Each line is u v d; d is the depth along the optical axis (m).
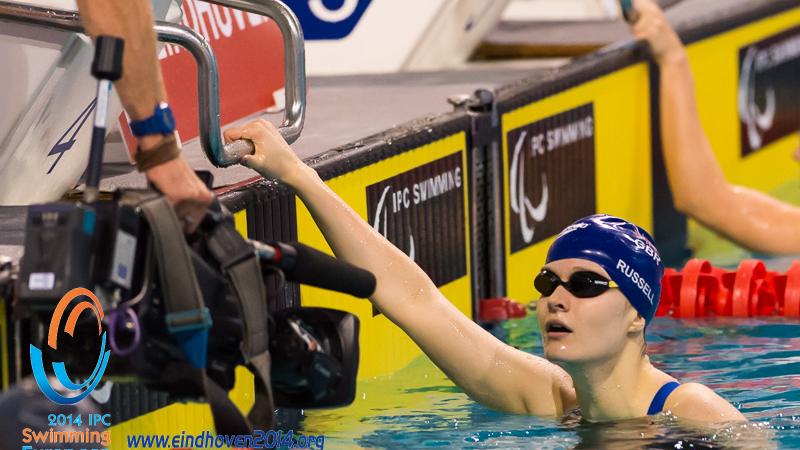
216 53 18.66
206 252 10.99
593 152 23.98
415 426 14.36
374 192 17.72
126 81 10.95
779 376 15.84
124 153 17.98
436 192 19.47
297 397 11.65
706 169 23.86
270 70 19.86
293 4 25.94
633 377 13.73
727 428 13.30
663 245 26.42
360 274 11.60
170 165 11.10
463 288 20.28
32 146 15.05
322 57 25.98
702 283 19.66
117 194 10.46
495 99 20.94
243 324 10.82
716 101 28.25
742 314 19.38
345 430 14.33
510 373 14.55
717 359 16.86
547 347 13.35
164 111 11.15
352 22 25.83
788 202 29.22
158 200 10.39
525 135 21.81
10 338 11.39
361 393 16.28
